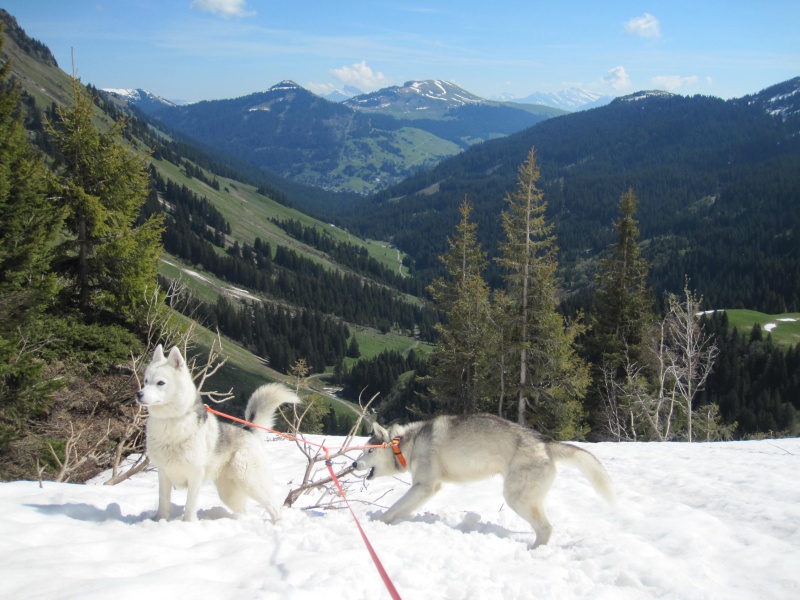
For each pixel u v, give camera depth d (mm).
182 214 145500
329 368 104375
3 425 12430
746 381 58938
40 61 176125
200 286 113812
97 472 12180
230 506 6004
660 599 4145
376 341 127812
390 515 6336
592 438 32156
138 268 19594
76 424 13539
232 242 157000
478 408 30391
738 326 76188
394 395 64625
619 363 31656
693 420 28219
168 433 5301
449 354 31531
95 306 19844
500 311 28250
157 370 5242
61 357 15930
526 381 28047
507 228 27859
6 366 12641
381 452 6980
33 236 14625
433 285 34938
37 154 17875
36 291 13750
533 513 5816
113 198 19906
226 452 5785
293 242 187250
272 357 89812
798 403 58625
